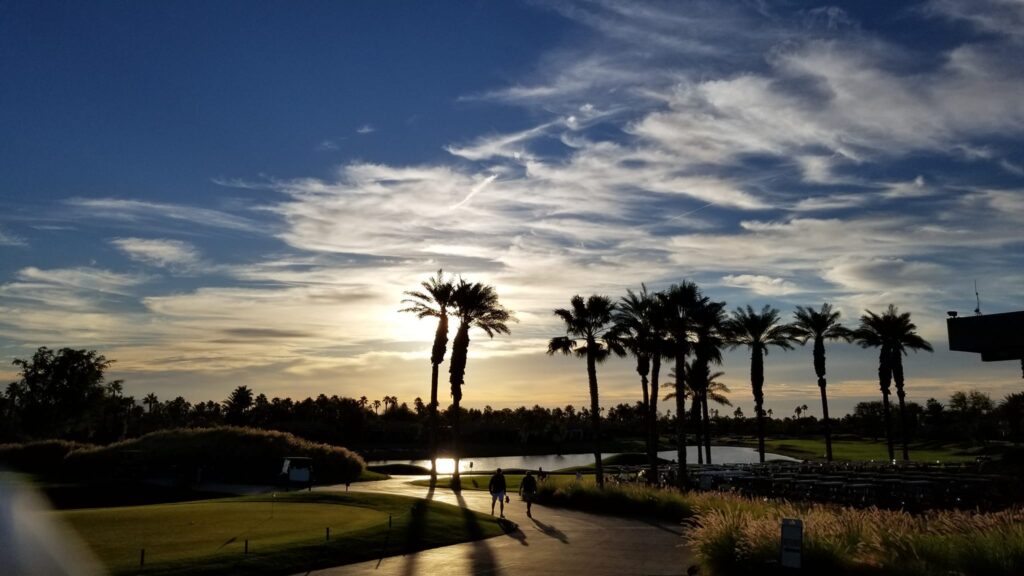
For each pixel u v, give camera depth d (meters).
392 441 124.38
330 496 32.09
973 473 41.53
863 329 60.09
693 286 43.12
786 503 26.14
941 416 123.00
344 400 126.56
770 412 155.12
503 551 20.58
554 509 32.91
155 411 161.62
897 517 18.62
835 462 56.75
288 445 53.81
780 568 15.18
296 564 17.25
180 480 48.75
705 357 44.88
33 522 21.47
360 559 18.78
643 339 46.97
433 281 48.78
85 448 57.66
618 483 38.59
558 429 137.00
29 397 105.38
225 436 54.28
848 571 14.94
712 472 44.31
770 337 58.91
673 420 135.12
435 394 47.66
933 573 14.34
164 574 14.91
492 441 132.38
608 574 17.17
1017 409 92.81
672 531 25.20
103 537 19.45
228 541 19.05
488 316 48.66
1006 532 15.39
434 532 22.89
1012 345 18.78
